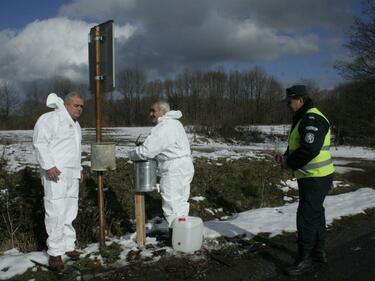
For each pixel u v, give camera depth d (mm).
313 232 5062
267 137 37594
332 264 5438
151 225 7148
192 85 67562
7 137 31719
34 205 6809
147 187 5539
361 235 6863
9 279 4645
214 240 6141
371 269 5273
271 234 6598
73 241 5328
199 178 10516
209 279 4836
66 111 5031
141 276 4836
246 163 13234
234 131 36281
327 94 46156
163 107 5598
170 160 5605
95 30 5363
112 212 7367
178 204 5688
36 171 9500
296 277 4984
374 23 34500
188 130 35969
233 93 67688
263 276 4988
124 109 76312
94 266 5043
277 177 11922
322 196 5047
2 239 6105
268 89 66938
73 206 5297
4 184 8047
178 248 5543
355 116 34750
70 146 5039
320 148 4863
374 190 11359
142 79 76250
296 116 5172
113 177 9477
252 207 9328
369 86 35188
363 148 30828
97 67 5367
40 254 5328
